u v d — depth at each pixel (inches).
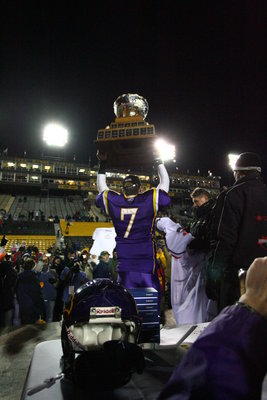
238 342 27.6
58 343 106.0
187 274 139.9
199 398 25.5
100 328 70.7
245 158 103.9
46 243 1423.5
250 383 26.0
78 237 1557.6
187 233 142.3
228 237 95.1
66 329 74.3
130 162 136.8
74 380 64.4
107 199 117.9
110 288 77.7
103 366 61.2
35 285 220.8
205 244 129.3
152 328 97.7
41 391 68.9
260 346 28.2
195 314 131.3
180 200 3075.8
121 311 74.0
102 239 279.6
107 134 124.0
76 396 66.2
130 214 112.4
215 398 24.9
